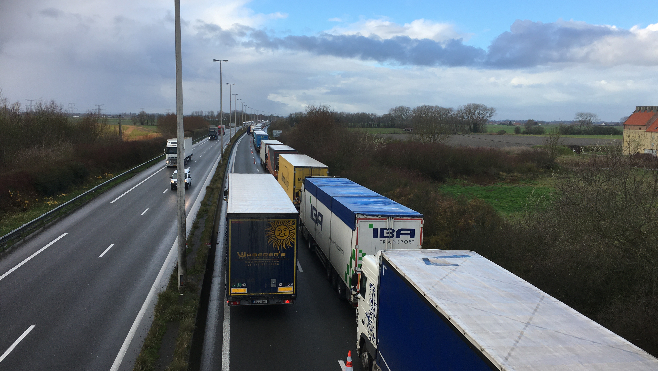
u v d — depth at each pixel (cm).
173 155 5406
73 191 3572
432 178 4488
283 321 1413
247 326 1371
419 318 740
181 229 1527
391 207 1469
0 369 1048
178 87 1555
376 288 1001
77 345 1180
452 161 4541
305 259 2102
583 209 1390
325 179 2306
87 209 2983
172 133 9419
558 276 1220
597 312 1159
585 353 535
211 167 5444
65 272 1758
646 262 1135
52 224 2561
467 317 630
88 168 4125
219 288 1711
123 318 1353
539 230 1462
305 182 2395
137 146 5562
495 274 827
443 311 652
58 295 1523
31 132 4497
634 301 1047
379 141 5622
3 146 3859
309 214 2248
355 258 1349
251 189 1866
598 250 1217
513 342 558
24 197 2898
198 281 1616
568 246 1257
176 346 1111
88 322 1320
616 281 1198
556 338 573
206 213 2764
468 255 956
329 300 1600
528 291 743
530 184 4100
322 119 6256
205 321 1404
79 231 2406
